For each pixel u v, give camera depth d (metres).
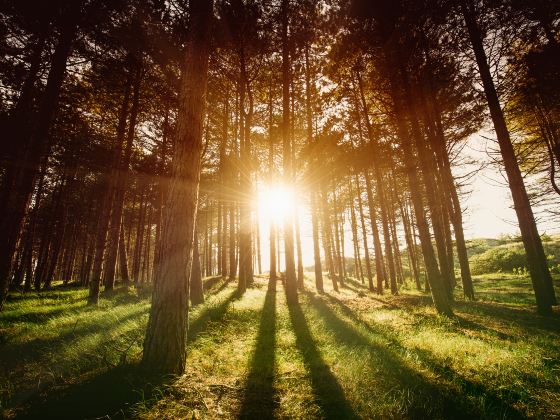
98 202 23.64
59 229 23.28
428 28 11.27
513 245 35.69
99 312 9.05
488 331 7.16
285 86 14.20
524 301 12.27
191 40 5.47
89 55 11.73
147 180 20.08
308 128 18.52
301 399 3.95
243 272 15.12
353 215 24.81
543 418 3.49
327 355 5.69
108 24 10.34
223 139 17.62
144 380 4.04
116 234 14.72
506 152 10.14
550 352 5.48
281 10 14.39
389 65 11.09
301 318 9.03
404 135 10.76
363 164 18.80
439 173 15.48
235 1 13.12
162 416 3.36
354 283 29.83
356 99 17.94
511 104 12.95
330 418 3.52
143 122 17.44
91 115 17.16
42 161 17.53
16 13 8.99
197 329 6.90
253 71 17.17
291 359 5.53
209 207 28.92
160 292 4.63
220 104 18.11
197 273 10.91
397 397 4.00
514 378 4.45
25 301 12.59
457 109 14.56
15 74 11.43
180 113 5.21
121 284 18.77
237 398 3.93
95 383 3.98
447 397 3.97
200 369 4.76
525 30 10.88
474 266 34.59
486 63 10.61
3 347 5.83
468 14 10.85
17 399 3.68
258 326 7.82
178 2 9.94
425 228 9.95
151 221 32.72
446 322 8.30
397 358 5.36
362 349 5.91
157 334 4.46
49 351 5.52
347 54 13.27
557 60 9.56
